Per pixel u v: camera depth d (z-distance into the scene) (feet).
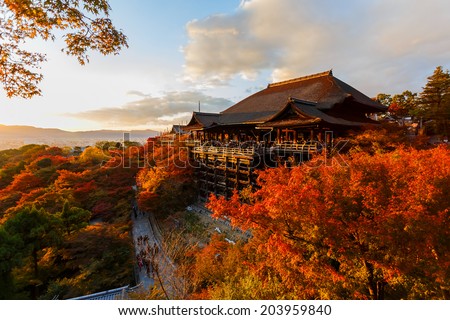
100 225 73.15
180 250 53.52
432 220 21.08
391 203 23.61
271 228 27.76
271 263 33.12
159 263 53.21
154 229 88.63
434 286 26.30
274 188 29.68
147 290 46.91
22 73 19.19
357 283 29.30
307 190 26.08
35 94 20.45
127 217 95.86
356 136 63.26
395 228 22.26
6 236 49.14
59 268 62.49
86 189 107.65
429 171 25.86
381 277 27.45
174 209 96.68
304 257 28.40
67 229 69.41
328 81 100.32
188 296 39.11
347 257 26.02
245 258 44.32
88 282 54.03
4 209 105.09
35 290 58.29
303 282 28.96
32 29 17.84
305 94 99.50
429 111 108.99
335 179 27.96
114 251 62.49
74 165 155.84
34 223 57.47
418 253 22.04
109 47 20.27
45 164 163.73
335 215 25.27
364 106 88.48
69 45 19.29
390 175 26.94
